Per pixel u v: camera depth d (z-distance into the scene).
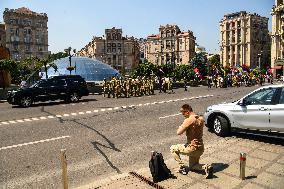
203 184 5.54
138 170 6.38
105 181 5.80
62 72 50.75
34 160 7.26
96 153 7.79
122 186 5.55
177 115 13.47
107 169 6.64
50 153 7.80
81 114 14.08
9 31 101.19
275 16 70.12
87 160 7.24
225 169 6.31
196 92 28.00
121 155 7.61
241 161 5.71
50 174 6.38
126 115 13.60
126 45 109.25
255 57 100.88
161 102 18.75
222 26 106.50
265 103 8.33
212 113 9.60
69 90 19.95
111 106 16.95
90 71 53.31
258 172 6.12
